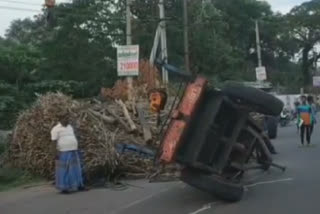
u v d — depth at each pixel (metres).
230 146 11.96
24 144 16.30
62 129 14.01
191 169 11.77
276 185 13.38
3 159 17.08
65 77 41.31
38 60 38.09
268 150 14.16
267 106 11.95
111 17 43.75
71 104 16.41
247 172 15.15
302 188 12.77
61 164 13.93
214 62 52.25
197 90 11.64
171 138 11.62
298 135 29.73
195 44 49.91
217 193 11.52
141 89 22.50
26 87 34.66
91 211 11.53
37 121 16.14
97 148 15.13
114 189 14.06
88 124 15.55
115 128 16.80
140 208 11.51
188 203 11.76
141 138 16.56
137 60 21.11
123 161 15.51
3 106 28.84
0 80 33.53
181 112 11.66
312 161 17.77
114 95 22.44
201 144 11.59
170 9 48.66
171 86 23.50
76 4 44.06
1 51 35.56
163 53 30.02
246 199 11.84
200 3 51.25
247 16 82.62
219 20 53.81
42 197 13.45
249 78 68.69
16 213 11.72
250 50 88.31
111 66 42.16
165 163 11.96
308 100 23.38
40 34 49.34
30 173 16.16
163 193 13.12
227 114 12.00
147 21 44.44
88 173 14.96
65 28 42.28
